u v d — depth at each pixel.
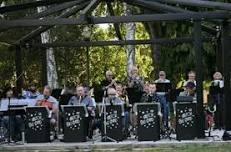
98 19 23.19
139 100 24.20
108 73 26.08
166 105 25.53
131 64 43.78
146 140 24.06
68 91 27.62
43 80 31.11
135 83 28.02
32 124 24.70
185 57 39.12
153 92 25.41
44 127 24.67
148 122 24.11
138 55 62.53
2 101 24.80
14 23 23.45
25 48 30.06
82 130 24.31
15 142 25.27
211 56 38.16
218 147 22.67
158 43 29.44
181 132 24.00
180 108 24.05
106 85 26.08
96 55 58.28
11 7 25.08
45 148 23.39
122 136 24.27
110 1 26.30
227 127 24.45
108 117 24.30
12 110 24.47
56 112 25.50
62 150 23.25
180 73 40.00
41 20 23.36
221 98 27.59
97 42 29.88
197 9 34.34
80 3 25.31
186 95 25.23
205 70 38.50
